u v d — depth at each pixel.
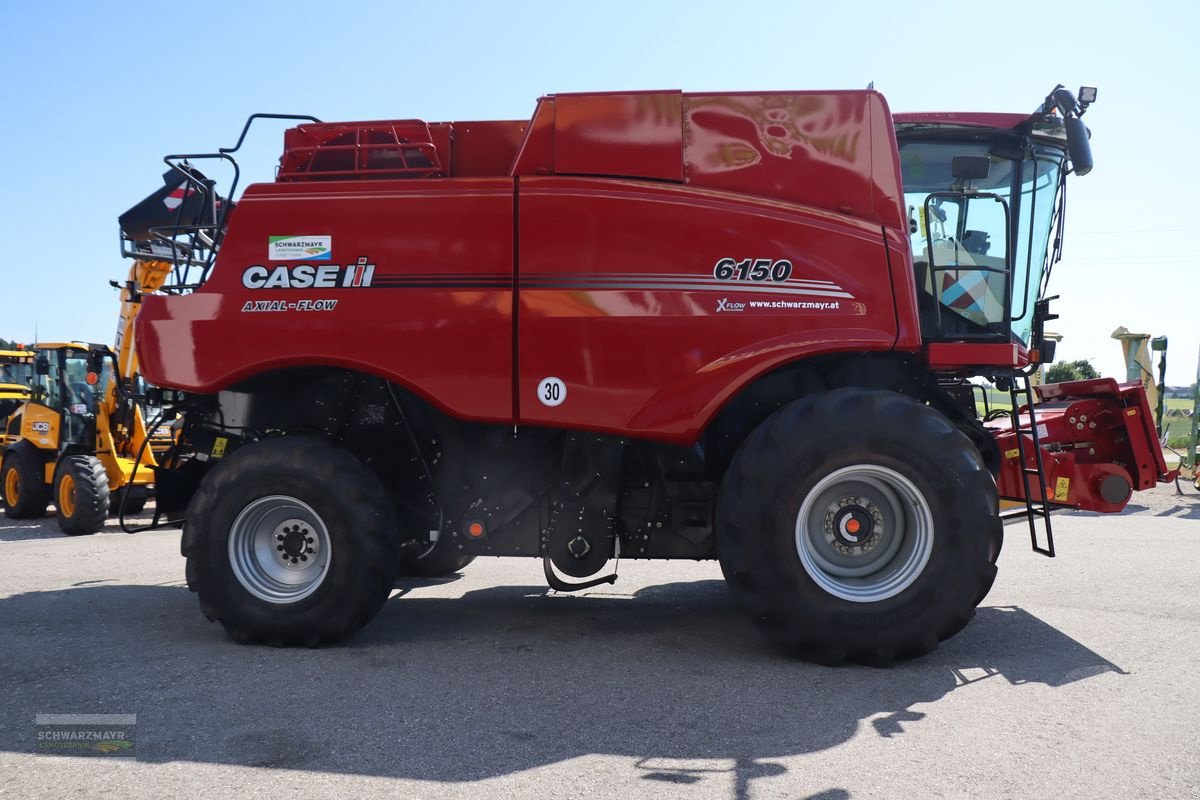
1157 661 4.11
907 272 4.32
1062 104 4.46
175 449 5.08
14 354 14.17
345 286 4.46
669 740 3.15
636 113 4.47
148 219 6.50
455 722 3.33
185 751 3.05
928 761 2.95
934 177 4.89
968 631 4.70
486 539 4.71
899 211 4.40
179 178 6.46
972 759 2.96
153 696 3.64
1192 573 6.27
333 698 3.62
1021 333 5.04
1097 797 2.67
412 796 2.70
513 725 3.30
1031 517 4.56
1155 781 2.78
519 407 4.33
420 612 5.27
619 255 4.33
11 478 11.35
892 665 4.08
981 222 4.90
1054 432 5.93
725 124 4.45
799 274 4.28
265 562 4.54
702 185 4.42
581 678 3.89
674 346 4.27
